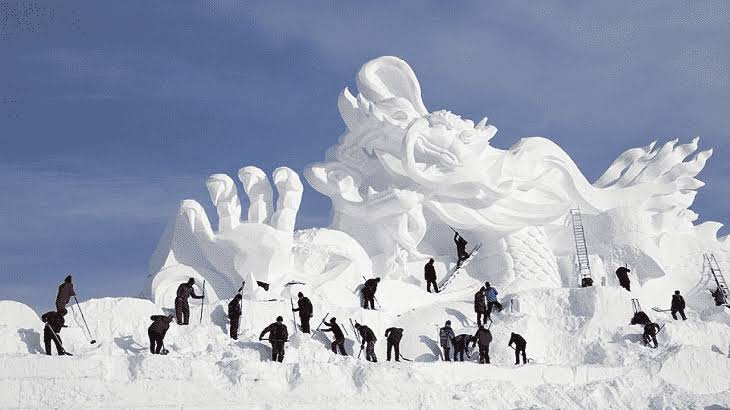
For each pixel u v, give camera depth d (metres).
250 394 19.77
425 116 39.16
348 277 35.16
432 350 28.25
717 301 37.78
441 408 20.80
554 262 39.22
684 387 25.52
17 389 18.33
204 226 34.44
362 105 39.03
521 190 40.03
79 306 23.52
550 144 42.16
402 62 41.03
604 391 23.23
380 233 37.88
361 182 40.34
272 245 33.41
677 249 41.72
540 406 21.62
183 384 19.33
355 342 27.70
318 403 19.69
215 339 23.52
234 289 34.09
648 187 43.25
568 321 30.05
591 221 42.00
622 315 30.33
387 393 20.83
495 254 38.31
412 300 34.25
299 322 27.33
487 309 29.17
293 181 34.94
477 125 39.41
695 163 43.69
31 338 21.72
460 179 37.66
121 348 22.56
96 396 18.64
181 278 34.09
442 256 39.16
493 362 27.44
